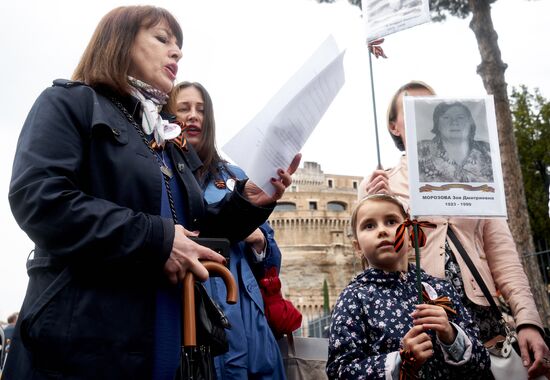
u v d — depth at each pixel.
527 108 35.84
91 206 1.95
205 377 2.08
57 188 1.95
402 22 3.51
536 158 34.31
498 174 3.02
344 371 2.80
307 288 64.88
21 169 1.99
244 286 3.33
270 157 2.50
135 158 2.17
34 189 1.93
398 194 3.70
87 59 2.42
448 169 2.99
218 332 2.19
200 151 3.73
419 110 3.09
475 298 3.23
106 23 2.47
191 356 2.06
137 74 2.44
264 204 2.63
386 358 2.69
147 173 2.17
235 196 2.58
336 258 65.94
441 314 2.66
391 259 3.06
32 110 2.16
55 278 2.00
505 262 3.52
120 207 1.99
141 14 2.48
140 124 2.36
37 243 1.95
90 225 1.92
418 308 2.67
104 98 2.28
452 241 3.40
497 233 3.61
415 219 2.90
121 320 1.95
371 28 3.62
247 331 3.22
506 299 3.50
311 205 67.38
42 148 2.02
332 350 2.92
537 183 33.62
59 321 1.89
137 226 1.96
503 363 3.13
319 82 2.57
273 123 2.47
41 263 2.05
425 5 3.45
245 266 3.43
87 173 2.13
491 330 3.26
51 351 1.87
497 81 16.23
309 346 3.99
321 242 66.31
